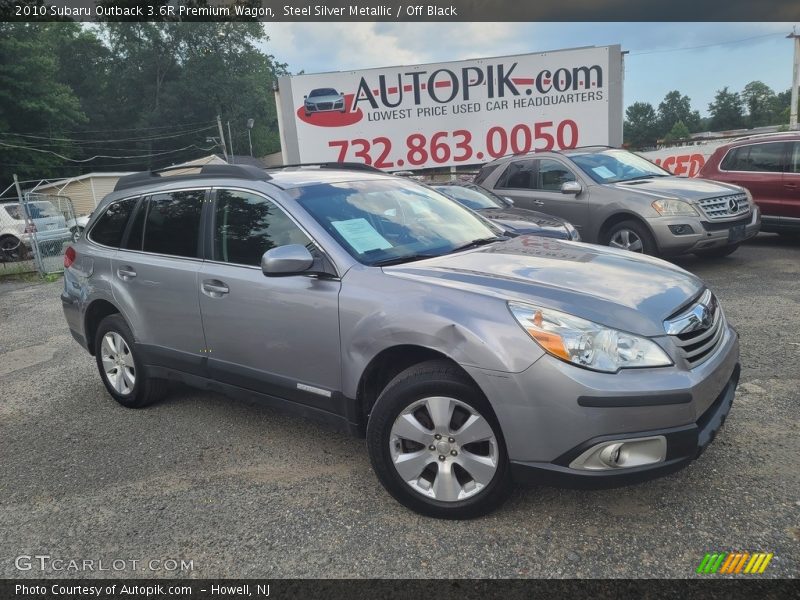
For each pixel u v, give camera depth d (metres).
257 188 3.87
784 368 4.58
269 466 3.72
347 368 3.24
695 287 3.25
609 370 2.64
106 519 3.28
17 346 7.35
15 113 39.03
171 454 3.97
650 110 113.75
